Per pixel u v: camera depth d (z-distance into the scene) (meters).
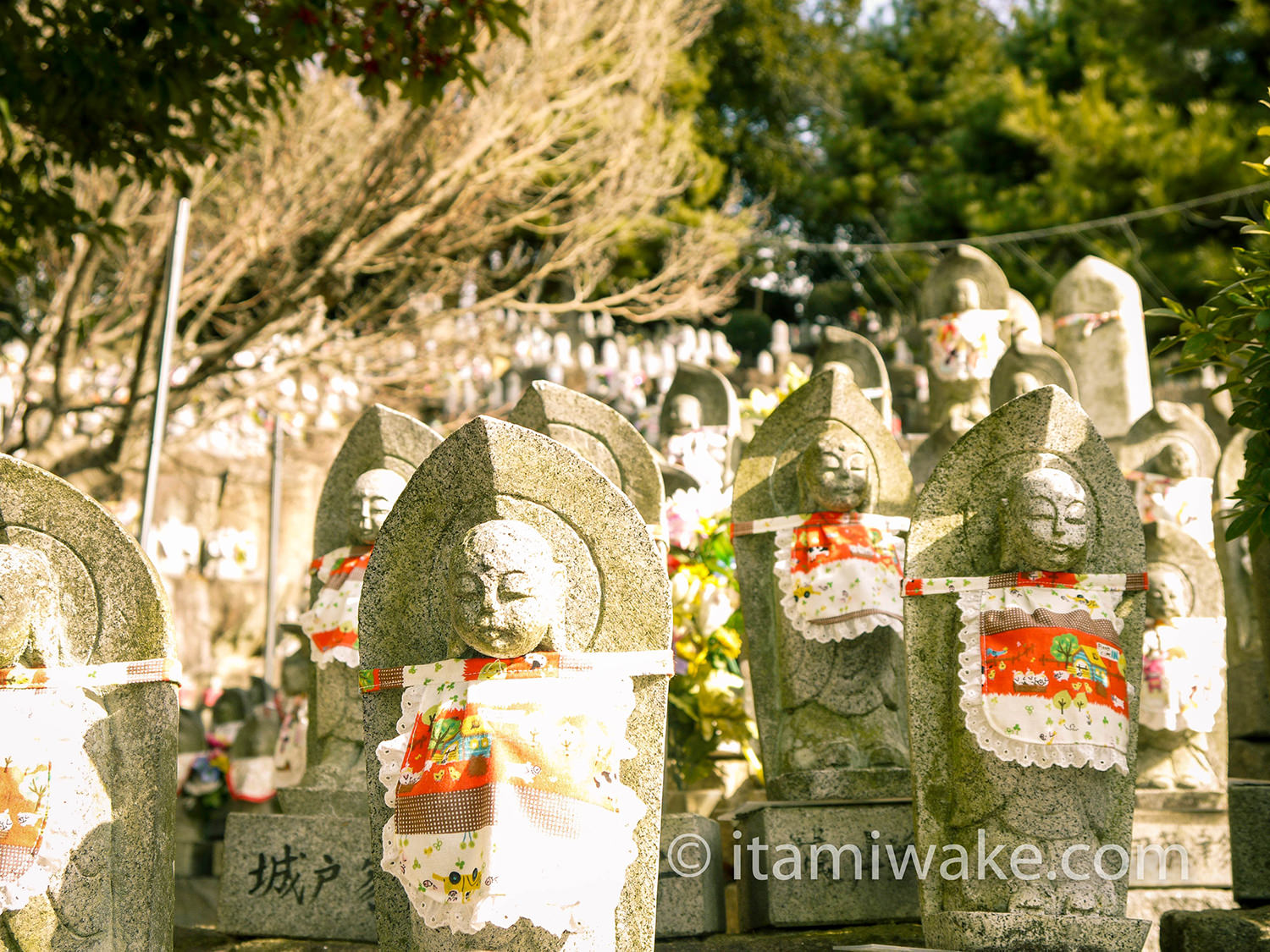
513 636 3.17
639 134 12.18
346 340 10.62
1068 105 15.83
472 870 3.05
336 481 4.80
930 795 3.64
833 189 20.44
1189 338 4.19
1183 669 4.84
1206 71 15.09
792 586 4.57
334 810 4.40
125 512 11.70
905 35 21.95
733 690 5.26
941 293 6.55
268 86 6.29
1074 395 6.19
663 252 13.76
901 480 4.77
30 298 10.88
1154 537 5.01
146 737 3.46
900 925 4.11
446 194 9.91
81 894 3.33
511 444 3.39
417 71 6.25
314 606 4.66
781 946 3.92
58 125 6.03
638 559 3.34
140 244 10.37
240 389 10.34
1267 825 4.17
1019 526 3.58
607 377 13.91
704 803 5.22
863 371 6.74
